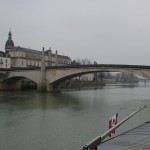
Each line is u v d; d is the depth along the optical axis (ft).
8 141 111.65
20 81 452.35
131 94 372.99
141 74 305.94
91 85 632.79
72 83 538.06
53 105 226.58
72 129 132.46
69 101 259.19
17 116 169.07
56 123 147.54
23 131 128.77
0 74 412.77
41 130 130.52
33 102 246.27
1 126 139.54
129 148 55.67
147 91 468.75
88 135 120.98
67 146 104.88
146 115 163.94
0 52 566.77
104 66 327.88
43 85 372.99
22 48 631.56
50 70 370.32
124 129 124.77
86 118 162.91
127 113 181.47
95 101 262.67
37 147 103.86
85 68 342.85
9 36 636.89
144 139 64.08
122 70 317.42
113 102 253.65
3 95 318.86
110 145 58.03
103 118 163.22
